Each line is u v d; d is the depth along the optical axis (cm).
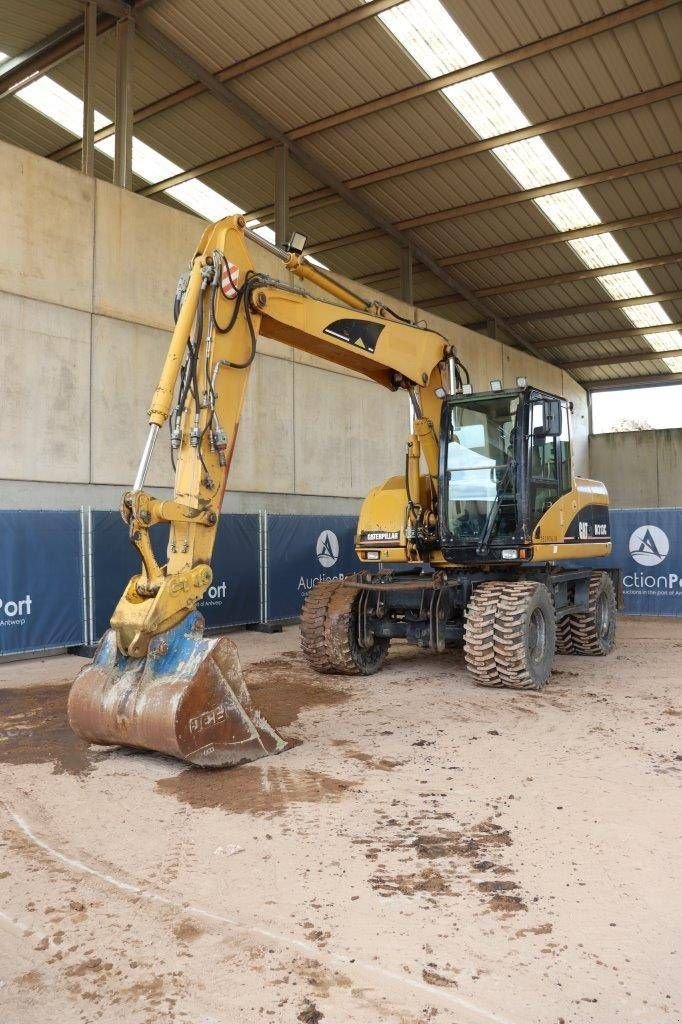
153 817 409
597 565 1288
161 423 499
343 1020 237
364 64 1276
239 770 484
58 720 625
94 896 321
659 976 258
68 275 1035
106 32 1223
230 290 557
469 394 789
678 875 332
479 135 1432
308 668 843
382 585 754
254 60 1271
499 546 758
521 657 686
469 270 1912
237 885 329
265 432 1351
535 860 348
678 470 2355
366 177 1566
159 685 477
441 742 543
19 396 977
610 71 1262
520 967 263
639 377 2430
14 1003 248
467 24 1181
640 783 450
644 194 1583
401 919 297
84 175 1061
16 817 412
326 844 370
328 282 680
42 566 898
